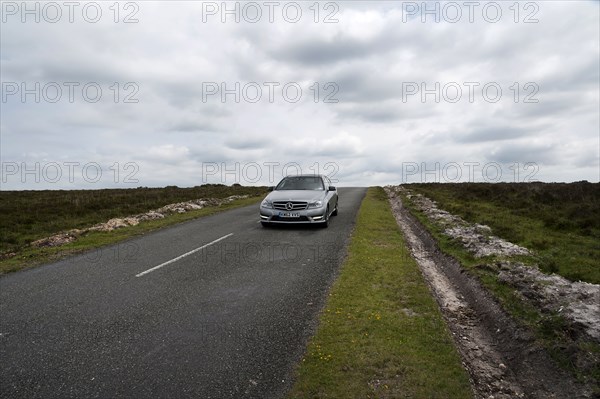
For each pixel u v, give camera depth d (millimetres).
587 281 6582
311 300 5965
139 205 21297
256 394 3561
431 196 22250
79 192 32500
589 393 3471
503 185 25203
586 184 21250
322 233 11578
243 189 35531
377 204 19531
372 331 4762
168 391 3613
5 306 5918
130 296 6270
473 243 9133
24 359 4250
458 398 3461
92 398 3520
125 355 4309
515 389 3904
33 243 11125
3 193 31188
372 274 7109
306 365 4000
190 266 8055
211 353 4332
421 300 5809
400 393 3514
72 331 4953
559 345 4188
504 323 5133
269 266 7969
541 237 10320
